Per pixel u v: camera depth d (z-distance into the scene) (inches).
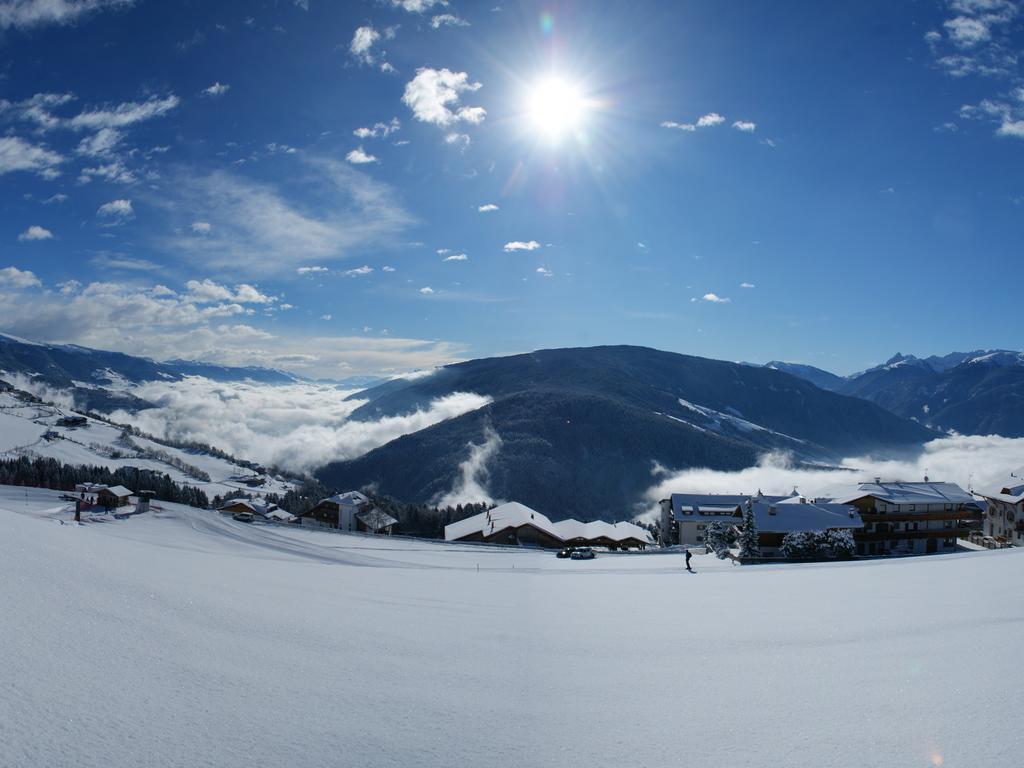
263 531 2763.3
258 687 272.1
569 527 3486.7
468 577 1026.1
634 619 548.1
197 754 200.4
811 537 1951.3
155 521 2623.0
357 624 440.1
